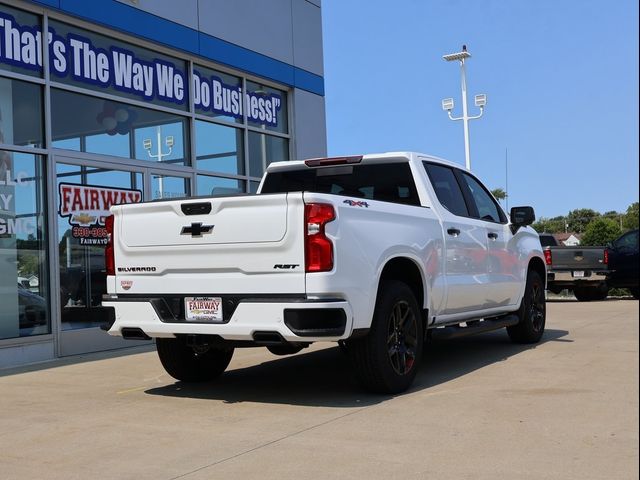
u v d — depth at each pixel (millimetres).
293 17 13406
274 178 7648
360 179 7156
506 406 5203
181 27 10750
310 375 6891
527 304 8484
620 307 14234
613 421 4727
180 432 4762
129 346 9656
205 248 5457
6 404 5852
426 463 3918
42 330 8625
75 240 9070
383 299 5652
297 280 5129
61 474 3922
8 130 8383
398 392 5812
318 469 3869
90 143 9430
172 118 10852
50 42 8945
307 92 13727
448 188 7324
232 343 5699
